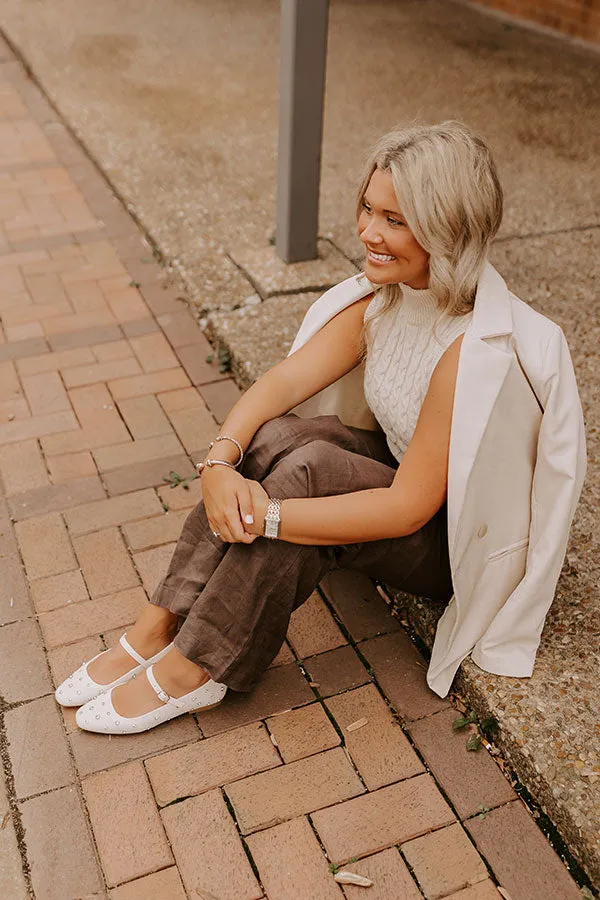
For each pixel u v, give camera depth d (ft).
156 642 7.01
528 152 17.10
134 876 6.07
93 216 15.21
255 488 6.14
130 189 15.69
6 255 13.98
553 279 12.84
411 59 22.17
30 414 10.59
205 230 14.24
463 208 5.36
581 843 6.00
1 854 6.18
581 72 21.40
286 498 6.14
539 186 15.75
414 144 5.36
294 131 11.65
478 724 7.00
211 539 6.47
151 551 8.68
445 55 22.48
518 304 5.98
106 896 5.96
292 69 11.12
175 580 6.69
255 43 23.59
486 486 6.11
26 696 7.25
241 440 6.66
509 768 6.70
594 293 12.50
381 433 7.59
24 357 11.60
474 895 5.96
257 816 6.41
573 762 6.33
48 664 7.53
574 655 7.11
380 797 6.54
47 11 26.12
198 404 10.78
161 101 19.63
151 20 25.38
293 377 6.91
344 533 6.06
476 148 5.40
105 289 13.10
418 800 6.52
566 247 13.76
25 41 23.44
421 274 5.89
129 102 19.54
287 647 7.67
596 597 7.64
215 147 17.39
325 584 8.27
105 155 16.99
